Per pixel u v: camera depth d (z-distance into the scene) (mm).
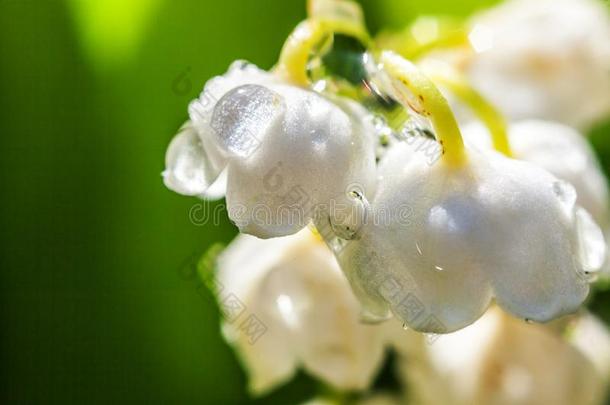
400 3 131
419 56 111
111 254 126
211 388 126
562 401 109
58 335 125
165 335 126
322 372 107
